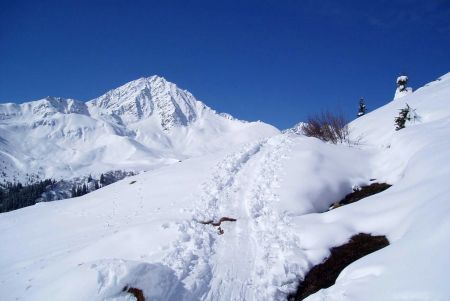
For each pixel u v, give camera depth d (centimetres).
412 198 988
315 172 1564
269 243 1163
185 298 953
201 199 1616
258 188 1584
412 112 1873
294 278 979
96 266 934
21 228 2028
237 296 970
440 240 665
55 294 876
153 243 1206
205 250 1172
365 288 676
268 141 2239
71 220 1961
